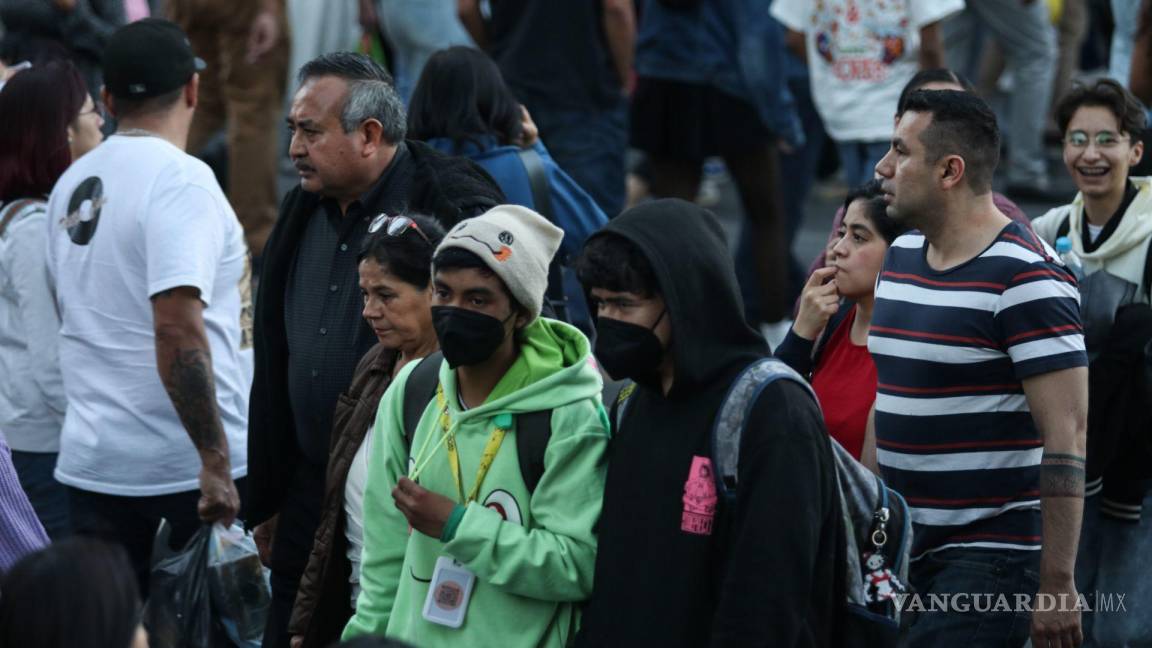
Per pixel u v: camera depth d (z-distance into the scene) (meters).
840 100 27.59
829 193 41.31
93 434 16.48
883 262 14.66
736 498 10.64
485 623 11.63
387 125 14.66
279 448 15.37
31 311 17.89
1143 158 17.88
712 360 10.84
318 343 14.88
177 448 16.66
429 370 12.57
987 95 40.56
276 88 30.67
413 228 13.21
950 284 13.70
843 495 11.26
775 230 29.22
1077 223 17.12
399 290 13.14
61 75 18.14
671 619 10.82
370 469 12.60
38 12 26.28
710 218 11.11
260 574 16.02
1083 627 17.20
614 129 28.95
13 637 8.22
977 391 13.59
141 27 16.72
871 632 11.19
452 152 18.98
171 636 15.85
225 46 30.11
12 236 17.83
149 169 16.19
